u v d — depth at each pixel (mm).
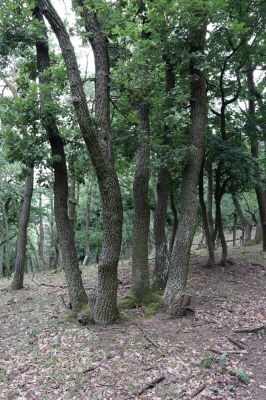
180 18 7273
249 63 13781
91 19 7141
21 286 12375
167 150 8086
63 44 6234
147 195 8711
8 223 22203
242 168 10938
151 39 8250
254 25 11922
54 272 16797
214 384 4828
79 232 27766
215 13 7477
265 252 14961
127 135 8375
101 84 7074
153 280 9938
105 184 6691
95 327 6988
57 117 7605
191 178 7871
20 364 5730
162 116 8789
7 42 8023
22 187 18328
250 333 6551
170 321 7207
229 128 13398
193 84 8125
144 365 5422
